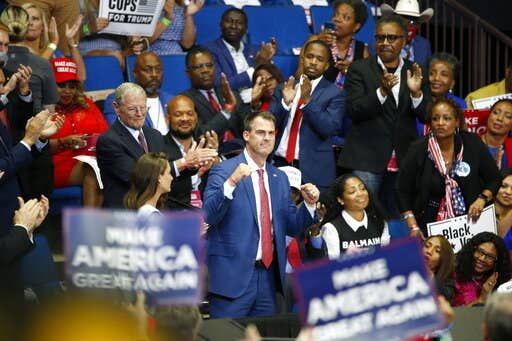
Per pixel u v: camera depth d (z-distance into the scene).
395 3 21.70
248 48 18.38
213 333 10.16
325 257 13.00
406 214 14.77
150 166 11.22
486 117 16.55
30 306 7.40
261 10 19.81
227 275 12.30
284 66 18.52
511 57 22.70
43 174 14.04
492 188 14.78
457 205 14.71
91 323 6.90
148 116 15.74
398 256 6.68
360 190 13.12
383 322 6.64
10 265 10.34
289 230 12.70
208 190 12.39
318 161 15.75
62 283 11.41
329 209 13.27
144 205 11.19
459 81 21.62
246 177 12.42
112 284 6.83
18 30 14.76
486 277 13.38
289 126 15.67
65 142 14.32
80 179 14.53
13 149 12.59
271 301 12.54
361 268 6.65
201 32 19.34
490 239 13.28
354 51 17.94
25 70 13.57
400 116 15.91
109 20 17.12
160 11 17.42
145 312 7.06
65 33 17.41
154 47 18.39
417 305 6.68
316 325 6.60
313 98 15.71
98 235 6.80
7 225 12.80
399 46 16.05
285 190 12.64
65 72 15.07
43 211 10.82
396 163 15.88
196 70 15.82
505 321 6.69
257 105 15.43
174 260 6.90
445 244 13.30
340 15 17.73
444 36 20.50
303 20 20.08
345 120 17.11
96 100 16.67
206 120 15.71
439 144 14.74
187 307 7.11
